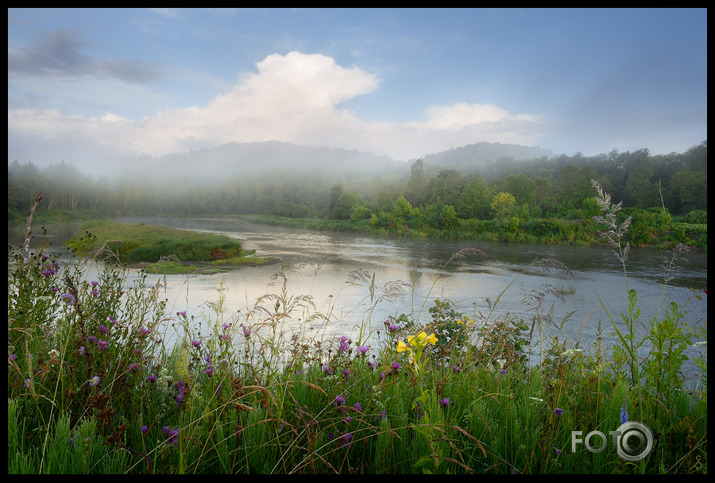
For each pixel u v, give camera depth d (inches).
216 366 99.3
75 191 6245.1
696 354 239.6
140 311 129.8
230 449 84.4
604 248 2062.0
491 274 1080.2
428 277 993.5
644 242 1989.4
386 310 475.8
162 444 75.5
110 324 113.6
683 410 101.9
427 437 75.0
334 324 309.3
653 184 3695.9
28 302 119.8
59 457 74.9
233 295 620.4
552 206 3681.1
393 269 1167.0
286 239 2559.1
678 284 935.7
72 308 109.4
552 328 437.4
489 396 102.9
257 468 80.0
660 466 77.9
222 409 87.4
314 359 118.0
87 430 76.2
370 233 3420.3
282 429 86.3
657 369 101.5
